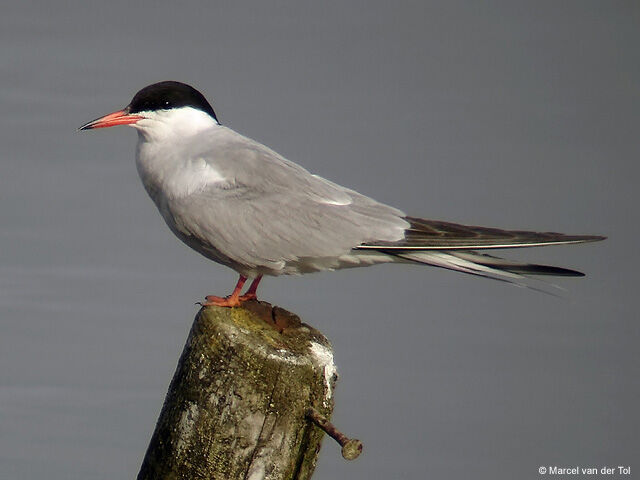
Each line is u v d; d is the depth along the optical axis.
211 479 7.72
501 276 9.91
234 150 10.43
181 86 10.79
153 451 7.98
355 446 7.57
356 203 10.39
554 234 9.95
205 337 7.87
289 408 7.73
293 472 7.87
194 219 10.27
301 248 10.14
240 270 10.59
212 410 7.72
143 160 10.76
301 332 8.13
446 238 10.05
